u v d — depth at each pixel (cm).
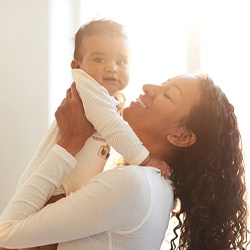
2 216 147
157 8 290
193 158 164
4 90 292
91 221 138
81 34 169
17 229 140
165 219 154
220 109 162
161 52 288
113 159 184
